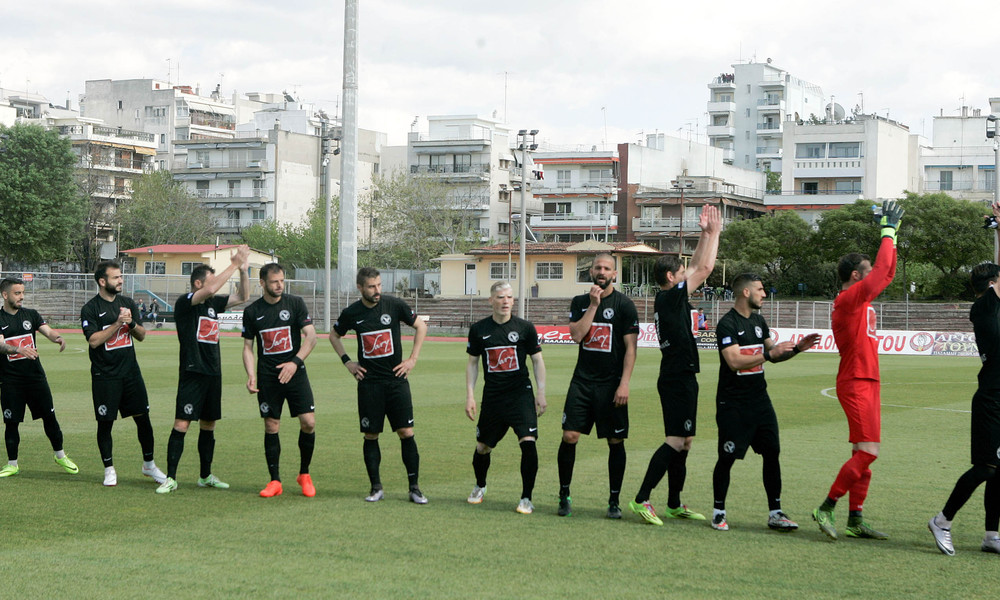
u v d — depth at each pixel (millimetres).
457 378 25594
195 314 10016
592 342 8781
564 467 8883
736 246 69438
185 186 95688
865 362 8078
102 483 10359
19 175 72188
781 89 112812
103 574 6660
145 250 74500
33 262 82938
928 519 8906
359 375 9547
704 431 15555
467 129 100312
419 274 74375
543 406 9133
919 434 15391
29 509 8938
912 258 62156
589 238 89188
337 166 105688
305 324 9867
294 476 10945
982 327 7742
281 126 107938
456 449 13117
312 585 6426
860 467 7965
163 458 12172
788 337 44781
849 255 8492
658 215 86188
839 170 84938
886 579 6809
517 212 92500
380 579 6594
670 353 8695
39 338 44688
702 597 6289
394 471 11328
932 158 87000
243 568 6852
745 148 114000
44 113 108812
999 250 19094
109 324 10219
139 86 115625
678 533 8203
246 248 10109
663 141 91938
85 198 79250
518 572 6828
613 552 7469
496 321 9102
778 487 8438
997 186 41094
